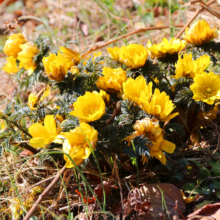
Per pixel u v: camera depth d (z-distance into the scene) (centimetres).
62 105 79
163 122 78
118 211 77
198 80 77
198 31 82
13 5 191
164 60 82
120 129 75
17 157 87
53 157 78
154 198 77
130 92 76
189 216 75
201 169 81
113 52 82
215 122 90
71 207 79
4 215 79
